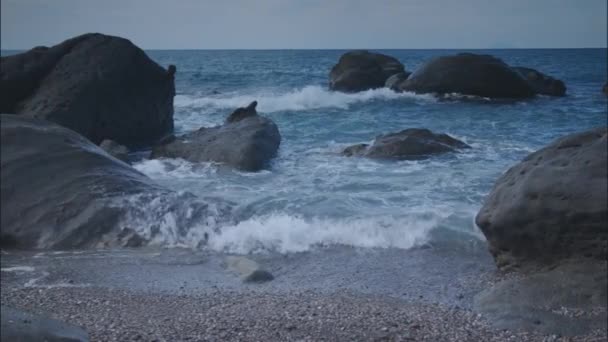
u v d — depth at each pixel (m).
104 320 6.70
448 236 9.48
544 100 29.94
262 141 14.69
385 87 33.75
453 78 30.67
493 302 7.15
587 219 7.56
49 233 9.59
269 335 6.26
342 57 36.84
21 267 8.62
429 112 25.06
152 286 7.90
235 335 6.25
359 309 7.07
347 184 12.48
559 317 6.74
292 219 9.94
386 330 6.44
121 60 17.58
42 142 10.87
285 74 48.06
